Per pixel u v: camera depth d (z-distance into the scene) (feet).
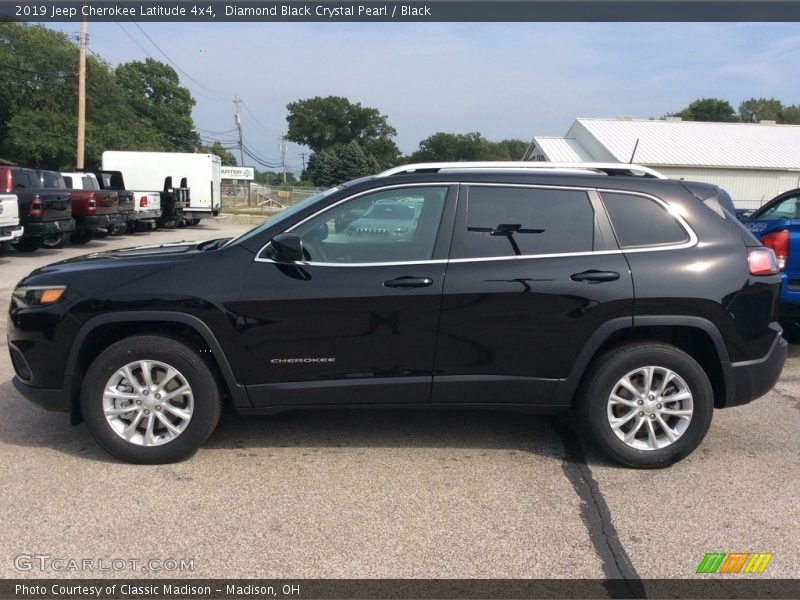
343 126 319.88
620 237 13.46
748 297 13.39
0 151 136.77
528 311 13.14
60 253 49.62
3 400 17.07
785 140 132.67
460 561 10.28
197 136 254.47
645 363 13.30
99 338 13.67
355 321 13.10
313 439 14.94
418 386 13.43
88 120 143.84
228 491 12.39
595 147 133.39
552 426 15.96
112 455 13.56
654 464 13.52
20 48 131.34
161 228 81.20
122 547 10.50
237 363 13.17
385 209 13.44
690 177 121.60
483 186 13.57
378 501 12.12
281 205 165.37
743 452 14.53
